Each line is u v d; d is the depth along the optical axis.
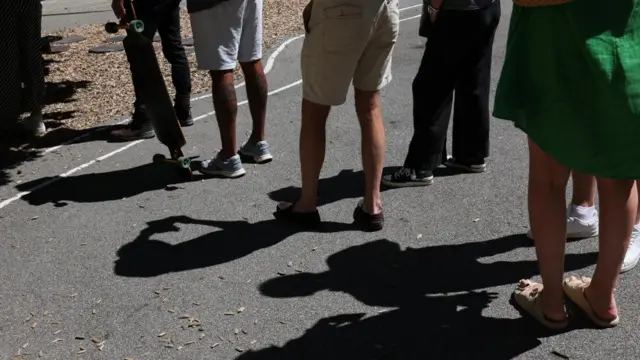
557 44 2.66
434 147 4.61
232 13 4.55
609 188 2.87
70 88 7.54
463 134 4.79
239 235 4.14
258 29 4.89
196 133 5.95
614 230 2.91
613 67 2.59
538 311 3.12
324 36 3.64
